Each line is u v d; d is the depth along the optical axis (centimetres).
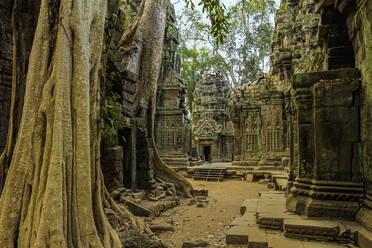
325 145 537
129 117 990
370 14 466
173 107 2195
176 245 556
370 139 470
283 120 1961
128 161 982
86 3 419
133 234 493
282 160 1836
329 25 686
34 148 357
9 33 675
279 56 1934
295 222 478
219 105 3059
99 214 434
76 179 362
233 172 1898
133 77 994
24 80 485
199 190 1150
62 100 356
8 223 337
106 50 749
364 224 441
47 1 393
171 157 2133
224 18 627
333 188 516
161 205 847
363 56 507
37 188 344
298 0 2080
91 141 444
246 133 2094
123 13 1227
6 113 653
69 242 337
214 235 623
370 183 467
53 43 388
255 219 586
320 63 804
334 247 420
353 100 525
